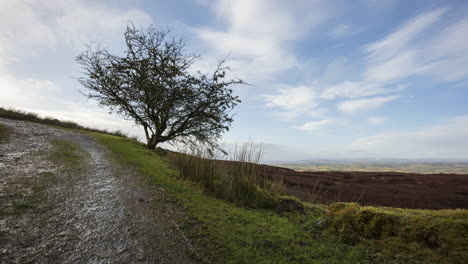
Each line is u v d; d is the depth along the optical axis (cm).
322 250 233
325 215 301
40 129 1113
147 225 296
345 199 519
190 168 569
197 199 409
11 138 802
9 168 486
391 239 226
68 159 648
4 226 256
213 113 1126
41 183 421
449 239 200
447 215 226
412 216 239
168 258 221
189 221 311
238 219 319
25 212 299
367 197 538
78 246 235
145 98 1134
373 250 222
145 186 478
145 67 1105
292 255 226
